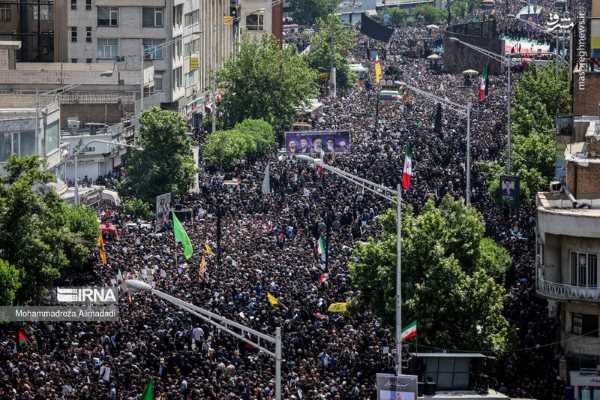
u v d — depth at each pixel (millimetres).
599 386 121875
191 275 144500
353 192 192500
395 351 120062
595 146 138875
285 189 199375
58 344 122375
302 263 150500
